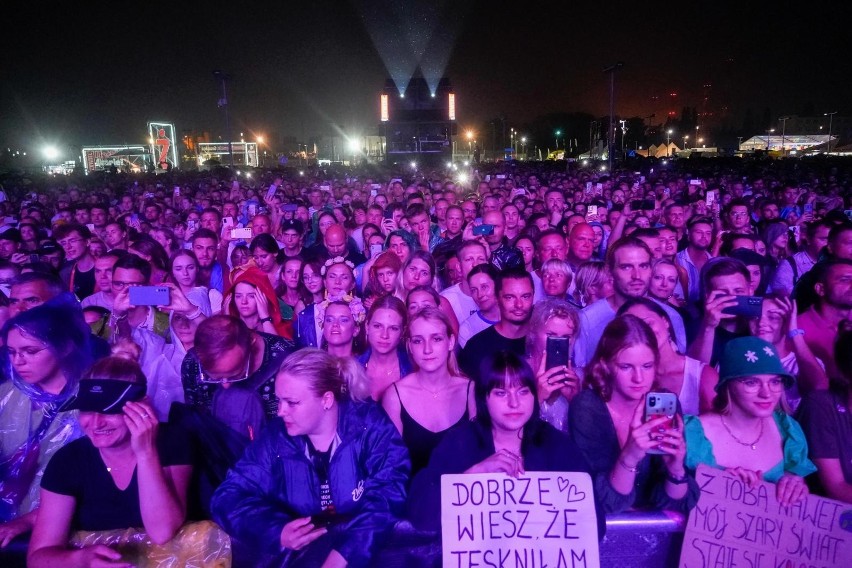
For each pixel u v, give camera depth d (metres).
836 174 26.25
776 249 7.31
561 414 3.17
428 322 3.23
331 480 2.53
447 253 6.96
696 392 3.44
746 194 15.12
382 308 3.84
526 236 6.68
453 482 2.46
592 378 2.90
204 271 6.65
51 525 2.42
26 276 3.94
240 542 2.47
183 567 2.43
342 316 4.02
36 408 2.84
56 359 2.80
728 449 2.67
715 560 2.48
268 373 3.46
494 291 4.61
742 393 2.59
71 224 6.71
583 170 37.00
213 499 2.49
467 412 3.25
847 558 2.39
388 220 8.95
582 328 4.42
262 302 4.56
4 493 2.77
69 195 18.12
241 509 2.42
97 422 2.36
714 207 11.52
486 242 7.25
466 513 2.44
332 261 5.23
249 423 3.34
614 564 2.53
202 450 2.79
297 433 2.50
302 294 5.92
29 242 8.05
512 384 2.46
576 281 5.05
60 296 3.03
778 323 3.83
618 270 4.56
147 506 2.38
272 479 2.53
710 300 3.88
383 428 2.61
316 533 2.35
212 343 3.27
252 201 12.06
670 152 108.88
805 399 2.83
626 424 2.84
